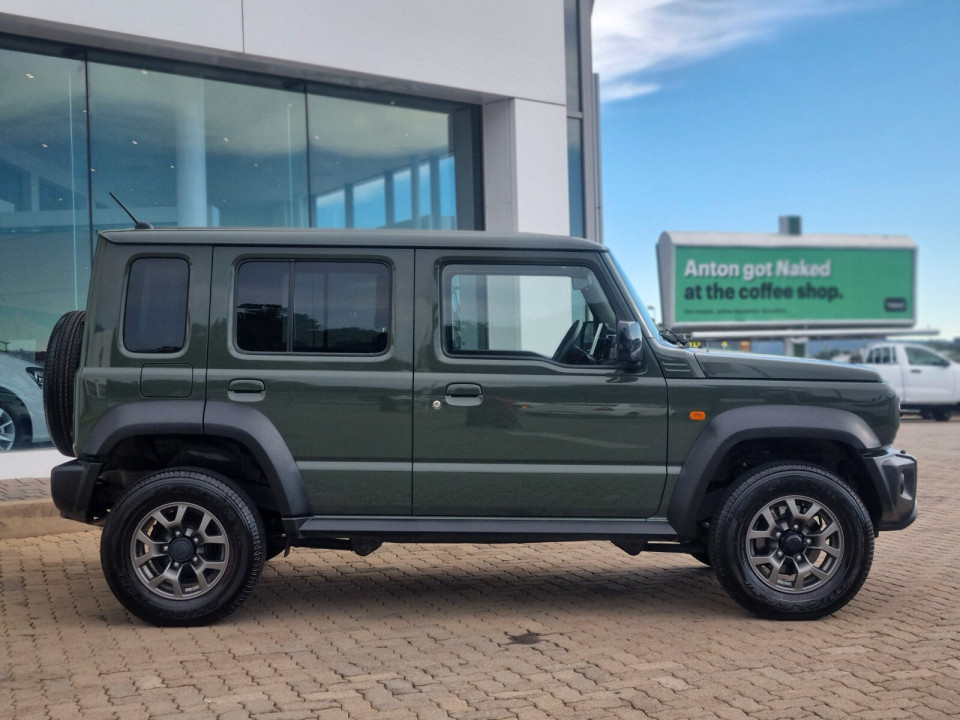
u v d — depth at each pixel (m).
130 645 4.79
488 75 11.70
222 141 10.77
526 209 12.01
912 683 4.23
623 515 5.30
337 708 3.91
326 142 11.45
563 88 12.34
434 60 11.27
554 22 12.24
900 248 42.78
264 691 4.11
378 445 5.20
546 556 7.11
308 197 11.34
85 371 5.16
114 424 5.08
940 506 9.60
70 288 9.85
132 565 5.06
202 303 5.21
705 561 6.57
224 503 5.07
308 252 5.28
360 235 5.31
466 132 12.39
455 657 4.61
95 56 9.95
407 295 5.27
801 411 5.27
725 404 5.27
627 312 5.33
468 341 5.28
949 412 22.73
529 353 5.30
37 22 9.02
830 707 3.94
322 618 5.34
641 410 5.25
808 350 42.00
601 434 5.23
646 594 5.95
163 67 10.36
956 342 40.94
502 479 5.21
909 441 16.84
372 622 5.27
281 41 10.25
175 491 5.05
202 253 5.25
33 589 5.98
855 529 5.20
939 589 6.09
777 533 5.28
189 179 10.57
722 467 5.50
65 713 3.84
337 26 10.59
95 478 5.09
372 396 5.19
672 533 5.23
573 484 5.23
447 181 12.31
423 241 5.31
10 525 7.63
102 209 10.05
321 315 5.27
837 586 5.23
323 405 5.18
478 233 5.36
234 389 5.17
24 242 9.59
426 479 5.20
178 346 5.19
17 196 9.55
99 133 10.01
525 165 12.01
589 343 5.32
